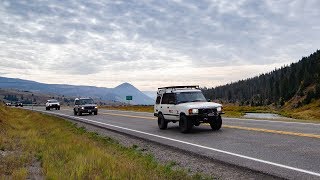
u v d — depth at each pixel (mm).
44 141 14445
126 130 20516
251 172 8648
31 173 8891
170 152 12375
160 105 20078
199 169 9461
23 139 15633
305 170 8352
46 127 22812
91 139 16781
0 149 12859
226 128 18625
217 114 17266
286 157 10023
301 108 141375
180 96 18547
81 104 39781
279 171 8438
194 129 18922
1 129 19094
